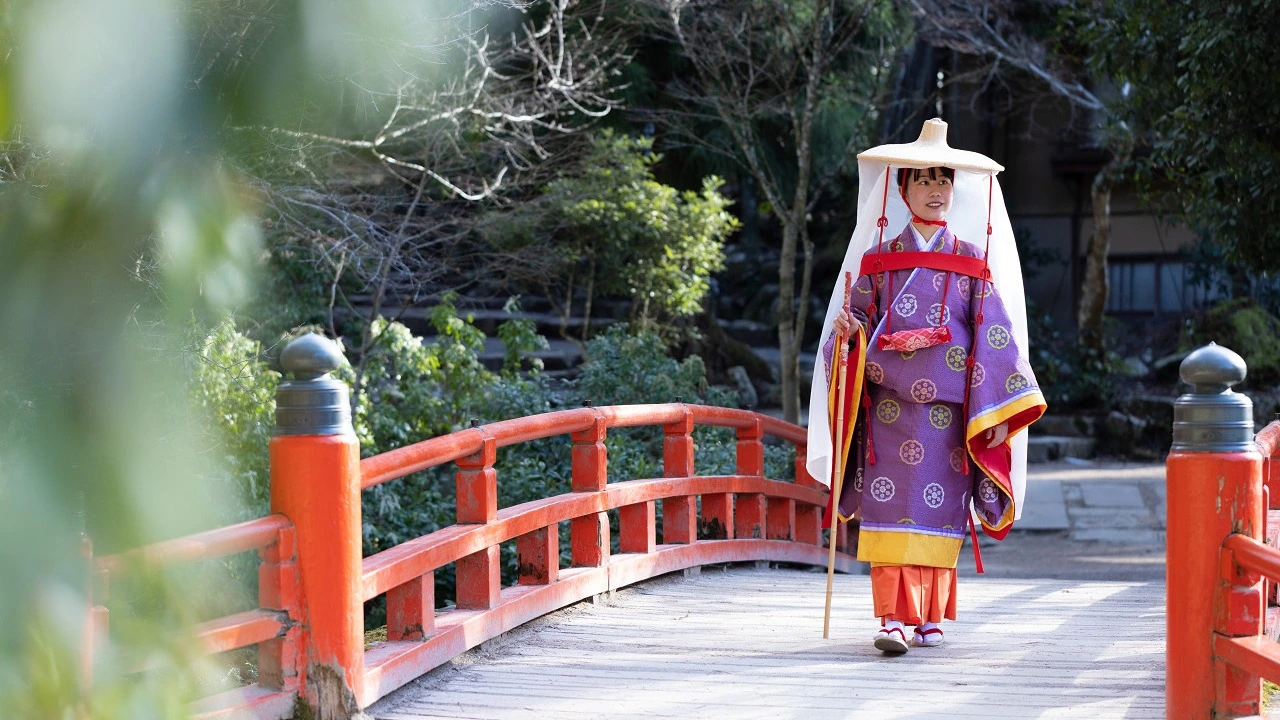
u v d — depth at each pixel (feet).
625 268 52.80
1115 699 16.66
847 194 87.35
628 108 57.67
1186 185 42.24
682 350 67.56
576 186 51.31
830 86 60.13
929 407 19.71
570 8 47.96
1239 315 76.84
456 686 17.88
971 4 67.87
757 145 60.90
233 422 23.71
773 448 42.70
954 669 18.66
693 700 17.03
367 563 16.60
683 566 28.17
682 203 58.23
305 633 14.74
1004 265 20.85
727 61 53.67
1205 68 35.04
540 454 37.73
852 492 20.75
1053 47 72.33
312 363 14.88
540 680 18.22
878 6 57.26
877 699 16.93
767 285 85.56
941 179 20.11
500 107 37.55
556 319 66.23
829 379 20.47
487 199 46.26
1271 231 36.70
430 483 36.60
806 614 23.84
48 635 3.34
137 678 4.13
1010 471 20.40
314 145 22.30
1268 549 13.04
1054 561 45.85
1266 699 16.48
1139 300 89.25
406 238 35.81
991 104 89.40
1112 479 60.49
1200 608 13.88
